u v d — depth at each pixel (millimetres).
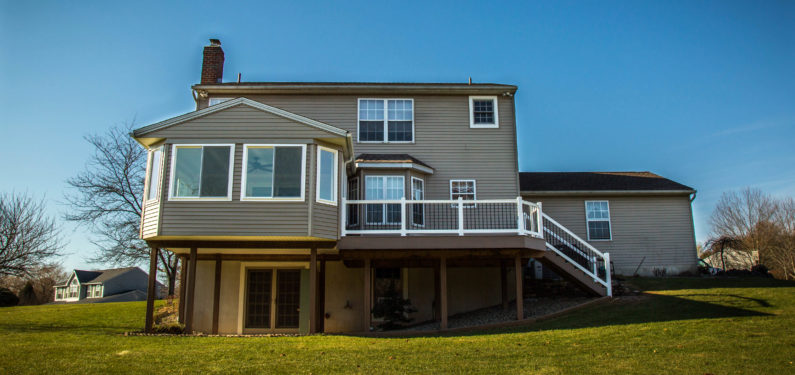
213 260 14656
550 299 15859
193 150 12086
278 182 11930
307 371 8039
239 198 11797
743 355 8297
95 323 14195
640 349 8953
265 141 12109
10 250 25688
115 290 48938
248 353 9273
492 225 16297
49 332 11836
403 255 13242
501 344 9789
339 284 15000
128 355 9031
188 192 11820
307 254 14102
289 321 14375
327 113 17172
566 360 8453
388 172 15734
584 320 11992
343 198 12758
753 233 35594
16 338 10742
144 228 12172
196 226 11617
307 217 11789
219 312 14375
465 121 17281
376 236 12945
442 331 12180
